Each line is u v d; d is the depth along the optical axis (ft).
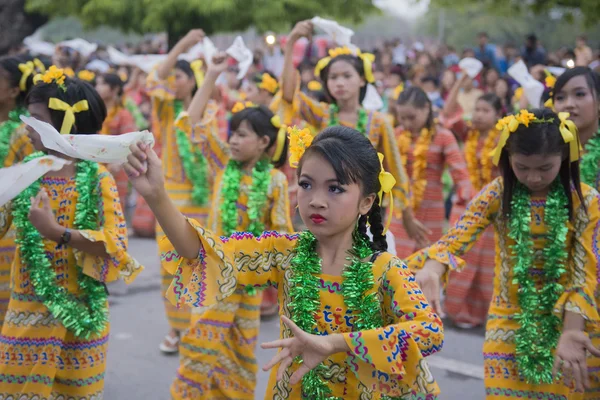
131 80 38.47
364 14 43.19
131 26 40.75
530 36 54.65
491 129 22.81
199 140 15.88
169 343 17.54
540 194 10.78
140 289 23.08
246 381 13.75
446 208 33.71
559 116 10.51
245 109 14.73
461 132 24.94
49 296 10.41
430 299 9.77
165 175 20.25
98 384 10.85
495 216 11.01
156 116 20.40
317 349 6.71
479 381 16.25
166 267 7.87
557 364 9.74
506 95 39.22
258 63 53.11
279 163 15.15
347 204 7.23
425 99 20.51
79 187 10.67
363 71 17.57
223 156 15.83
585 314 9.98
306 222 7.36
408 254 19.93
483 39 57.41
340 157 7.14
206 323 13.20
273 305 21.15
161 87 19.52
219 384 13.65
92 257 10.55
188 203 20.13
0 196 7.63
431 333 7.04
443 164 20.99
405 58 64.23
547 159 10.13
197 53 26.04
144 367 16.66
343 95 17.20
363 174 7.30
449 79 42.75
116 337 18.65
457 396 15.34
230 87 39.40
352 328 7.51
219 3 37.19
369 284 7.46
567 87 13.03
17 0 49.73
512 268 10.84
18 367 10.51
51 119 10.68
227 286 7.64
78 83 10.86
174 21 38.55
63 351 10.66
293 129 7.68
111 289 22.95
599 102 13.12
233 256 7.77
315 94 24.07
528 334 10.48
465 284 20.01
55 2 43.42
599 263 10.32
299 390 7.64
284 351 6.78
